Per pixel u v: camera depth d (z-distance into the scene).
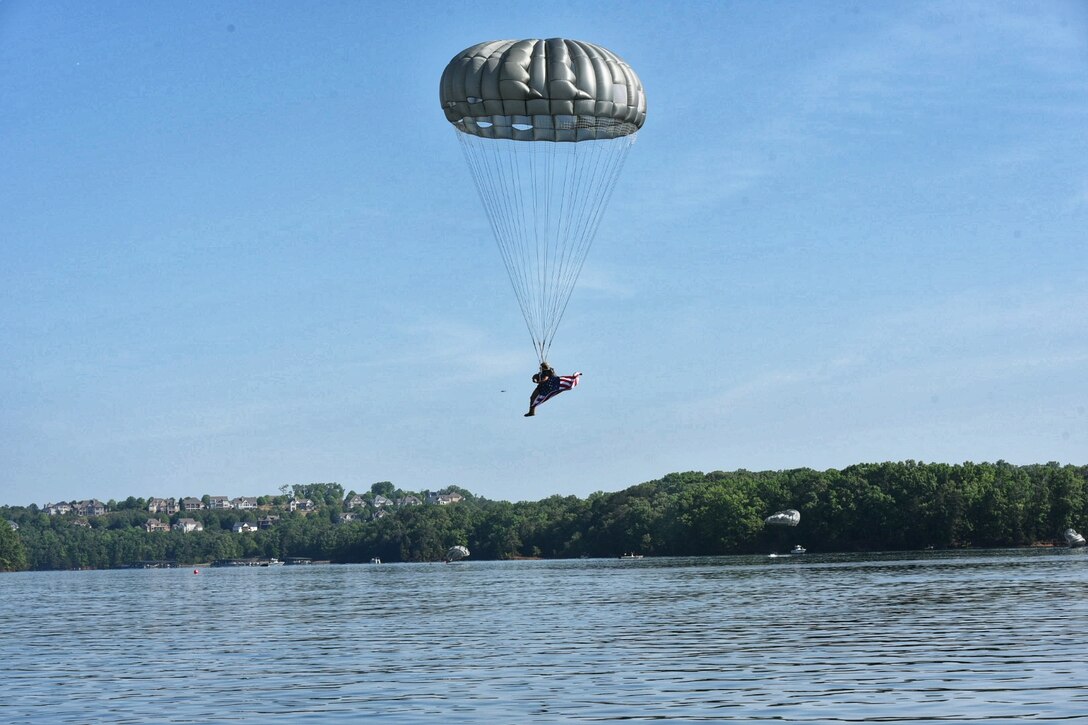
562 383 43.59
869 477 189.62
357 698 32.28
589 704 30.12
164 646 52.09
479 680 35.47
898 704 28.98
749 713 28.23
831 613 58.12
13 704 33.19
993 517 173.50
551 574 142.50
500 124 48.09
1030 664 35.41
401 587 120.50
